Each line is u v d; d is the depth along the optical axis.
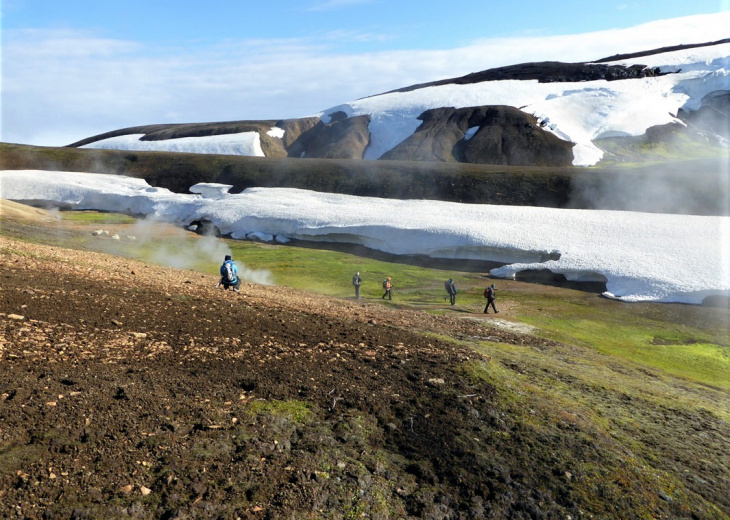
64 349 9.12
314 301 21.30
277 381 9.54
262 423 8.02
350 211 68.75
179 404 7.99
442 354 12.62
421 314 21.89
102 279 15.67
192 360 9.79
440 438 8.81
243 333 12.12
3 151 117.69
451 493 7.74
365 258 52.56
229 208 72.62
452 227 56.09
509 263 49.56
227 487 6.51
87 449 6.52
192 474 6.55
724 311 33.41
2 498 5.47
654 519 8.28
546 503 7.98
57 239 44.28
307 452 7.61
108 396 7.77
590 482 8.63
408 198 85.94
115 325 10.98
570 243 49.50
